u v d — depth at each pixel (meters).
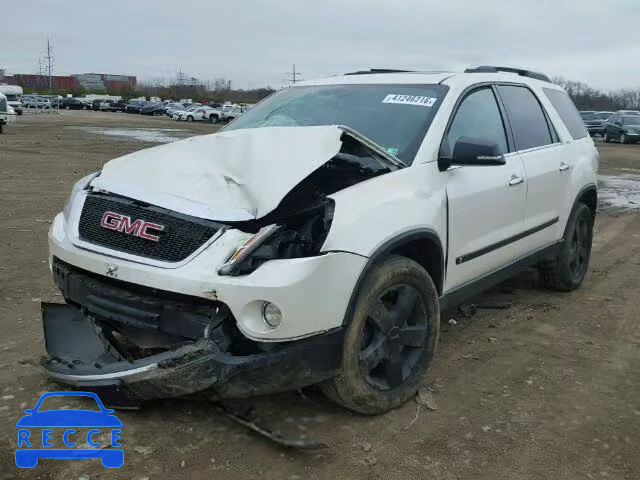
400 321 3.68
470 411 3.77
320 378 3.27
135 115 71.50
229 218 3.22
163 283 3.13
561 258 5.92
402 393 3.72
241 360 3.04
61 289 3.73
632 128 33.22
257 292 2.99
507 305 5.77
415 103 4.40
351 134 3.68
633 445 3.47
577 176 5.88
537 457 3.32
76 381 3.34
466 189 4.23
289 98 4.98
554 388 4.12
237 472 3.09
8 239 7.58
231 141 3.76
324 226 3.28
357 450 3.30
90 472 3.04
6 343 4.45
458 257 4.23
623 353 4.75
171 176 3.55
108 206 3.49
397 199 3.63
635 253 8.18
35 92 113.44
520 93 5.43
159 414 3.56
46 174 14.48
